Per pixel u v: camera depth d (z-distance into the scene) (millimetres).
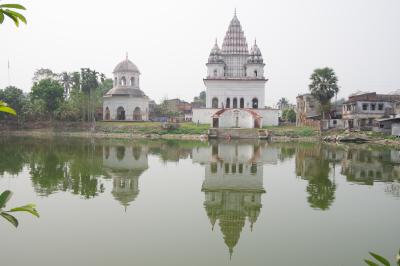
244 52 95062
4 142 61125
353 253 13578
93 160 37375
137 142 64312
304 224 16922
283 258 13102
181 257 13047
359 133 66438
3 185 24078
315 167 33969
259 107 90000
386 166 34469
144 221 17078
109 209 18938
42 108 90750
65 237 14852
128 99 100000
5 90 98125
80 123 90688
